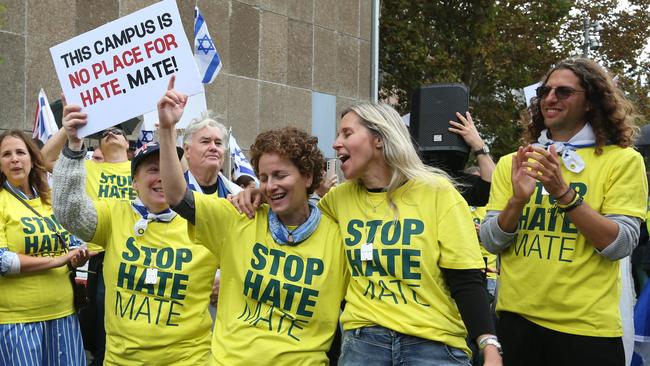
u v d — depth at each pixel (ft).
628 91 68.03
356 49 47.21
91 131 11.36
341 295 10.09
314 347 9.79
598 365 10.84
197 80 11.04
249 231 10.20
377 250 9.43
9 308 14.33
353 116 9.89
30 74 30.25
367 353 9.36
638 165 10.97
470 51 62.95
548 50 66.28
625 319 12.13
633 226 10.71
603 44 73.00
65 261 14.65
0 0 29.07
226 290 10.31
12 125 29.66
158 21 11.09
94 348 16.76
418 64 61.72
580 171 11.18
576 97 11.14
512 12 65.05
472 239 9.39
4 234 14.48
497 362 8.73
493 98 67.92
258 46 40.45
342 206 10.18
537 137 12.39
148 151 12.16
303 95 43.39
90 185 19.10
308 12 43.57
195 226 10.27
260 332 9.76
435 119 13.14
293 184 9.86
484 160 13.05
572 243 11.00
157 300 12.16
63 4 31.40
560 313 11.06
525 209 11.46
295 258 9.96
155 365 12.09
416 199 9.55
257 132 40.47
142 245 12.30
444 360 9.23
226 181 16.52
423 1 63.10
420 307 9.23
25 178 15.01
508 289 11.62
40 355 14.56
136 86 11.17
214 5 37.86
